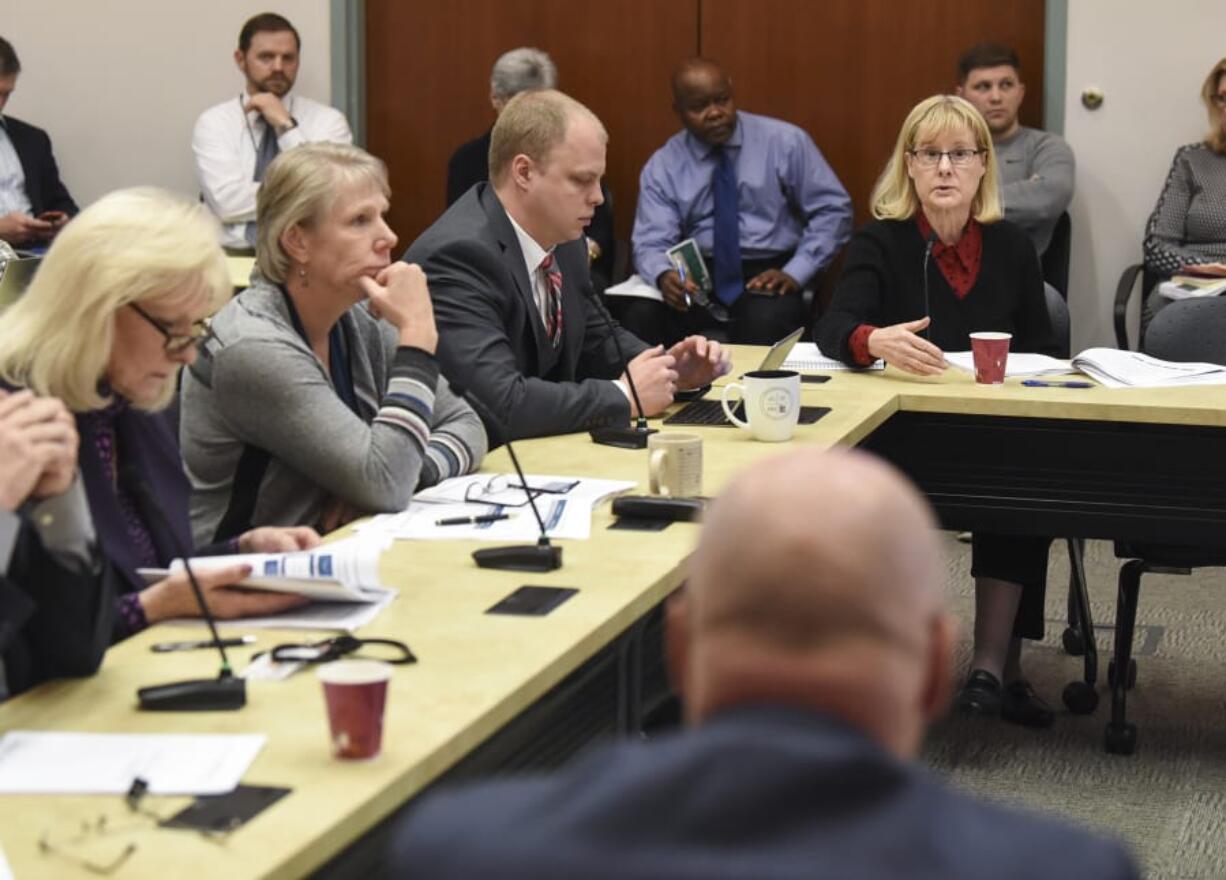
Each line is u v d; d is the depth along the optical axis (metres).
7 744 1.74
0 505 1.88
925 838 0.92
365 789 1.61
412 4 7.33
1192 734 4.04
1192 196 6.19
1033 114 6.75
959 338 4.33
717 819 0.92
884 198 4.41
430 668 1.96
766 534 1.04
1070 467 3.75
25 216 6.79
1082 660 4.57
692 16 7.09
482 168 6.72
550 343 3.72
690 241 5.91
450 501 2.85
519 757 1.99
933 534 1.10
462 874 0.93
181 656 2.03
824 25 6.96
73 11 7.47
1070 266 6.62
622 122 7.24
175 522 2.45
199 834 1.51
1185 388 3.84
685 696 1.10
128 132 7.52
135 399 2.25
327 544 2.55
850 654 1.01
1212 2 6.34
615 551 2.51
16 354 2.18
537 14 7.24
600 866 0.91
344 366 3.08
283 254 2.91
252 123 7.02
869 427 3.58
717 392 3.90
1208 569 5.51
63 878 1.42
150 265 2.16
